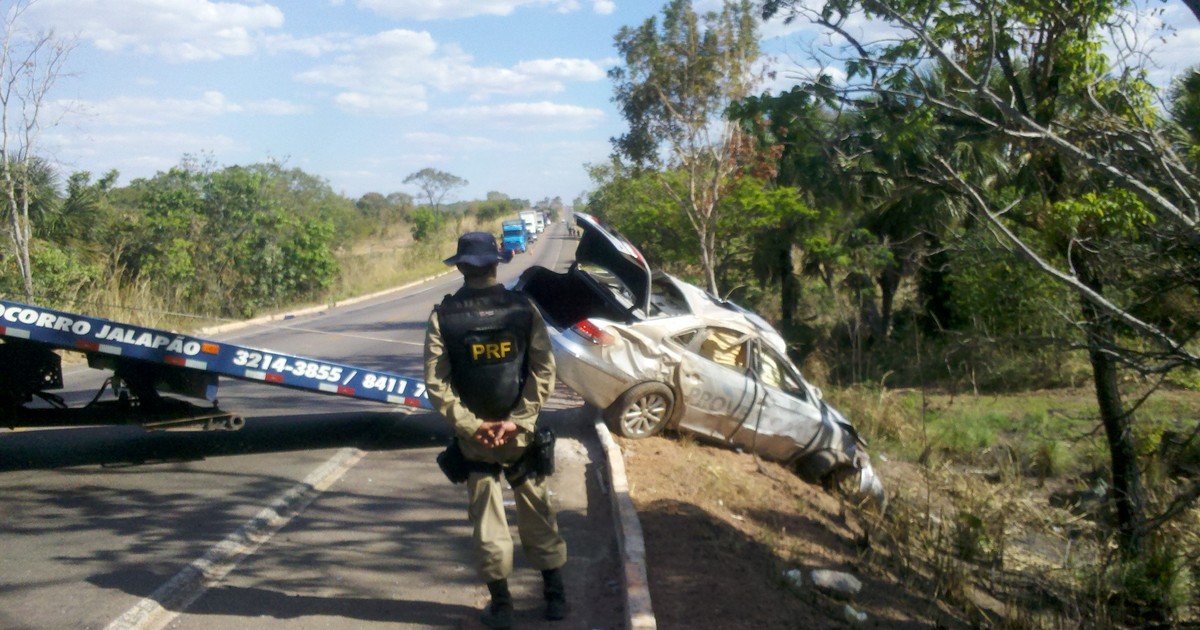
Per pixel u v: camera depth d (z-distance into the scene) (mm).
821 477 9961
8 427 7574
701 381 9078
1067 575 8422
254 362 7918
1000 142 8070
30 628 4492
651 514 6617
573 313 10125
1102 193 8094
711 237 16453
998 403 15766
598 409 9477
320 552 5828
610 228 9344
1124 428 9406
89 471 7539
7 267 16312
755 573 5840
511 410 4453
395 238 78562
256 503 6727
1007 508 9992
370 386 8445
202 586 5199
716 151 16656
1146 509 9195
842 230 18859
